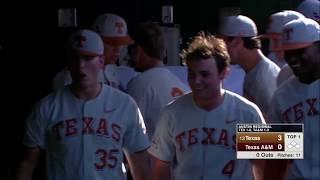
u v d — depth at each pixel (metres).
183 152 12.40
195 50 11.99
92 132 12.24
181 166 12.48
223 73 12.22
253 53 15.80
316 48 12.10
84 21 25.72
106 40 16.42
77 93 12.34
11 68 26.09
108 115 12.38
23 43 26.00
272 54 18.09
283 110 12.55
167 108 12.62
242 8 26.88
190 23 26.78
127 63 18.86
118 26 16.58
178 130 12.43
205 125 12.26
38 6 25.73
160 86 14.64
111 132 12.34
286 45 12.21
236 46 15.78
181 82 15.08
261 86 15.55
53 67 25.77
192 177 12.34
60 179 12.25
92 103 12.32
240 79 15.89
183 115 12.39
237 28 15.78
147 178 12.98
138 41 14.88
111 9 25.83
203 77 11.98
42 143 12.40
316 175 12.25
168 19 26.03
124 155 13.42
